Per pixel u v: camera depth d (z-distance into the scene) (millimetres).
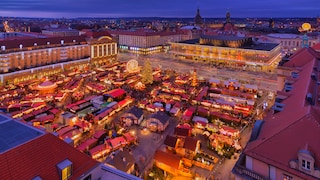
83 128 86312
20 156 36938
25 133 42594
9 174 34469
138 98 123562
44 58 166000
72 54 184875
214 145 76375
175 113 103250
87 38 197750
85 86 144625
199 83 151500
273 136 41062
